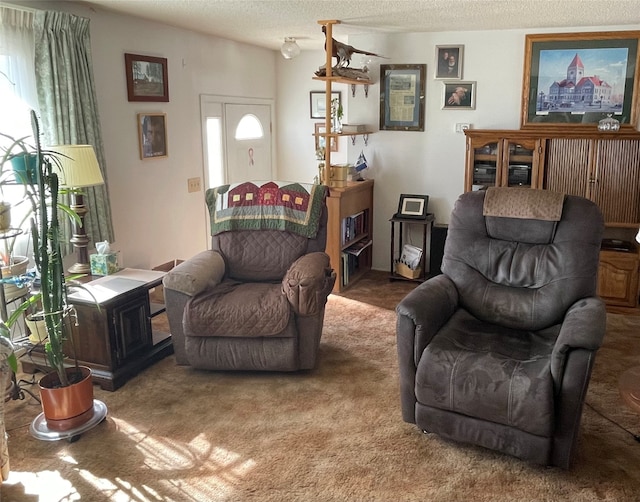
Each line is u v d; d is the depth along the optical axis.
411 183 5.09
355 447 2.45
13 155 2.40
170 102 4.69
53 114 3.45
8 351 2.18
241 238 3.53
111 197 4.14
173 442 2.50
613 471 2.27
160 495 2.15
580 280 2.67
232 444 2.48
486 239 2.96
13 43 3.24
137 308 3.15
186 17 4.15
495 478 2.24
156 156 4.57
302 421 2.67
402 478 2.24
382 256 5.35
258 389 2.99
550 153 4.23
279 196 3.54
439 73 4.77
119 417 2.71
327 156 4.53
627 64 4.23
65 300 2.55
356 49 4.73
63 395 2.49
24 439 2.53
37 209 2.55
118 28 4.05
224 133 5.49
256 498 2.12
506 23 4.22
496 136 4.33
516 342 2.56
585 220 2.75
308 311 2.94
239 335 2.96
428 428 2.41
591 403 2.82
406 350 2.44
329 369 3.22
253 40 5.46
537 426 2.14
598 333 2.15
